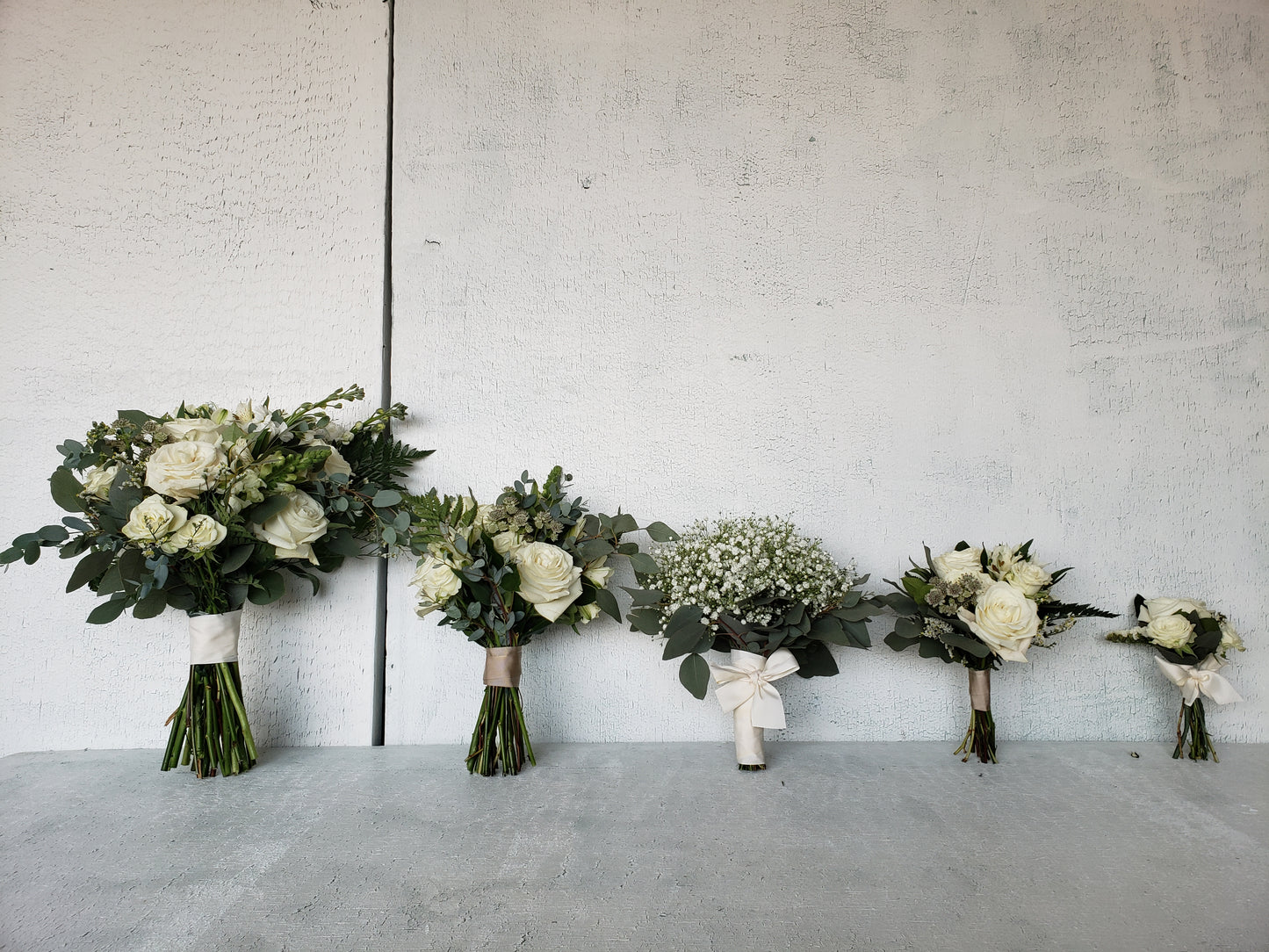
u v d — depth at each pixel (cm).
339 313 191
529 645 185
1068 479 188
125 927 105
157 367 189
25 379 188
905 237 192
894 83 194
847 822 138
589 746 180
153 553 145
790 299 191
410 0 194
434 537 160
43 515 186
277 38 194
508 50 194
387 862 123
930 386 189
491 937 103
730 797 149
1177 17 195
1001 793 152
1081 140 194
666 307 190
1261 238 193
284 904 111
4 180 190
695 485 188
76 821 138
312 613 184
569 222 192
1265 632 187
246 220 192
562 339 190
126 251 190
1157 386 190
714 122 193
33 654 184
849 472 188
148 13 194
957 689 185
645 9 195
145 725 183
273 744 182
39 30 193
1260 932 105
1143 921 107
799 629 160
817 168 193
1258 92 194
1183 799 149
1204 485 189
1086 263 192
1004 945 102
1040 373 190
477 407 189
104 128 192
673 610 161
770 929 105
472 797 149
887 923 107
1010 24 195
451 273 191
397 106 193
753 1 195
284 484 155
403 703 184
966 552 174
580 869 121
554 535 163
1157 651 175
